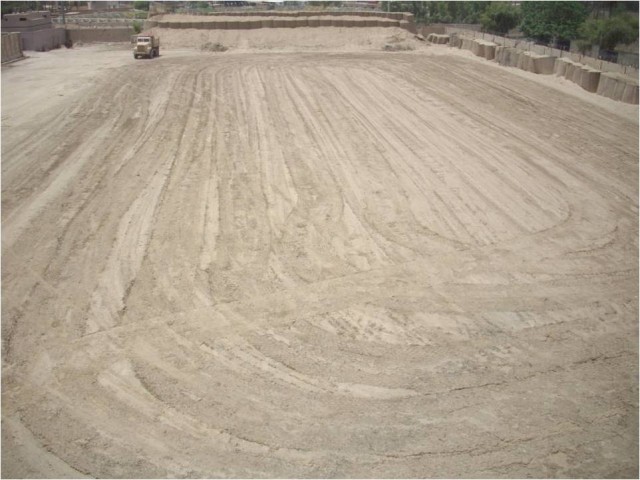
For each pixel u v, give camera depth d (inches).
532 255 484.4
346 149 753.6
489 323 393.1
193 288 428.5
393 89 1135.0
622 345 371.9
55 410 312.8
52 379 335.6
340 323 390.3
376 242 502.0
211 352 359.6
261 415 310.2
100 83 1163.3
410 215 555.8
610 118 916.0
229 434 297.7
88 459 282.4
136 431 299.4
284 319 393.7
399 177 653.9
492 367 349.1
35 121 862.5
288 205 574.2
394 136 815.1
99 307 404.5
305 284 436.5
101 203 571.2
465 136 818.2
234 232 515.2
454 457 284.4
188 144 764.6
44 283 432.8
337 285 435.8
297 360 353.1
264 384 332.5
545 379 339.3
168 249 483.5
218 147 754.2
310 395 324.5
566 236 519.2
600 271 461.7
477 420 307.6
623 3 2237.9
